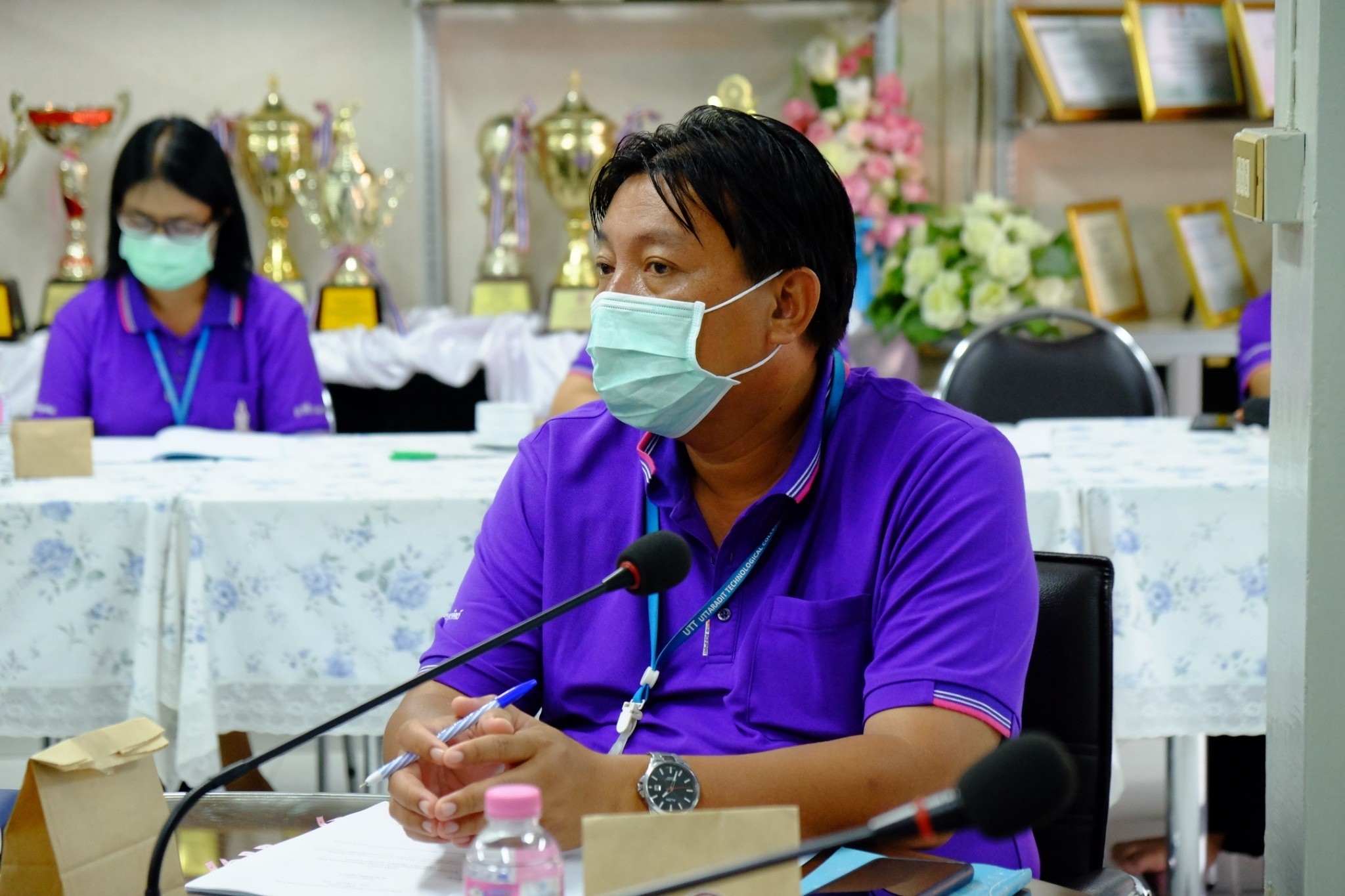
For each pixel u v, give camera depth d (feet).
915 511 4.27
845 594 4.29
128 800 3.17
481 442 9.68
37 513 7.55
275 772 10.59
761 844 2.75
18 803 3.01
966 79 15.74
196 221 10.32
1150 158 15.93
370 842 3.64
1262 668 7.60
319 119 15.21
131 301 10.82
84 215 14.29
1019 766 2.50
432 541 7.66
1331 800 4.60
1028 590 4.23
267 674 7.70
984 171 15.88
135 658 7.57
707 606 4.34
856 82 14.56
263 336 11.07
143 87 15.08
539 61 15.38
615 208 4.36
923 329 14.28
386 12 15.15
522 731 3.64
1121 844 9.32
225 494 7.78
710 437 4.44
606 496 4.64
